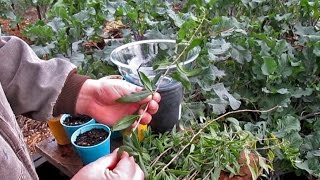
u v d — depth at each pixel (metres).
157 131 0.53
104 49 0.76
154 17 0.83
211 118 0.61
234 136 0.51
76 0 0.92
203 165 0.48
